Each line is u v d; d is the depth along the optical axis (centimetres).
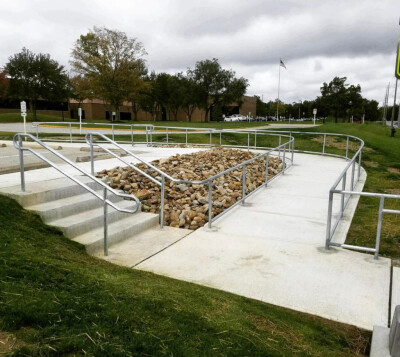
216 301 343
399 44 308
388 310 357
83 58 4534
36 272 328
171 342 258
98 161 1051
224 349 259
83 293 307
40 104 6156
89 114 6350
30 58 4916
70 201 559
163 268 443
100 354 235
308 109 9156
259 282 410
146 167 932
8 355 223
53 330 253
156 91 5881
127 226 554
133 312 288
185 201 720
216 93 5856
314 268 446
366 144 1881
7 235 411
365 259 476
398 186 1024
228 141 2122
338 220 566
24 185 544
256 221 636
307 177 1065
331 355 280
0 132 2697
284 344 283
